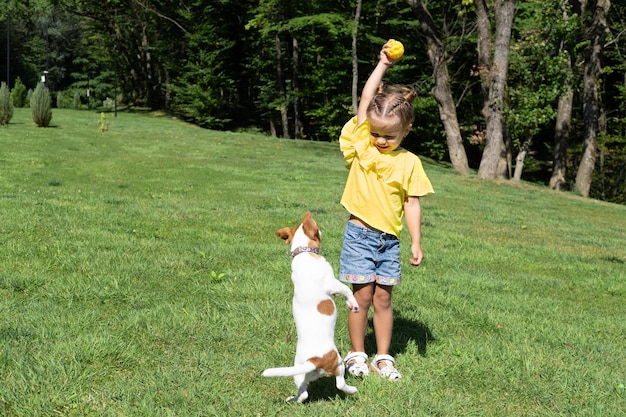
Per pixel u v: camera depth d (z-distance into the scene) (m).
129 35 58.88
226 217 11.73
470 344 5.11
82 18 64.75
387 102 4.07
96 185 15.98
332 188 18.50
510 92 28.45
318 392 3.88
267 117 51.47
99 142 27.83
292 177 20.55
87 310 5.18
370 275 4.11
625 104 36.47
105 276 6.37
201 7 48.72
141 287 6.10
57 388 3.65
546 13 27.73
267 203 14.52
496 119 25.91
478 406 3.89
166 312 5.25
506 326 5.84
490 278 8.34
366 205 4.11
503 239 12.62
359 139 4.20
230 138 34.66
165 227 10.05
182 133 35.34
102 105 66.00
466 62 37.34
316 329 3.47
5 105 31.66
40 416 3.35
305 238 3.72
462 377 4.35
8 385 3.65
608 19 35.78
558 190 29.02
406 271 8.24
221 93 48.56
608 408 3.94
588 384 4.37
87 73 78.94
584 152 30.84
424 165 30.73
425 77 29.77
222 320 5.13
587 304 7.56
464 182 24.66
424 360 4.61
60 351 4.18
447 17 36.72
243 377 4.02
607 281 9.10
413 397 3.84
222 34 48.56
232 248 8.47
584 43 28.28
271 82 46.03
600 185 36.75
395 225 4.15
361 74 42.88
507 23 25.09
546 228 15.30
